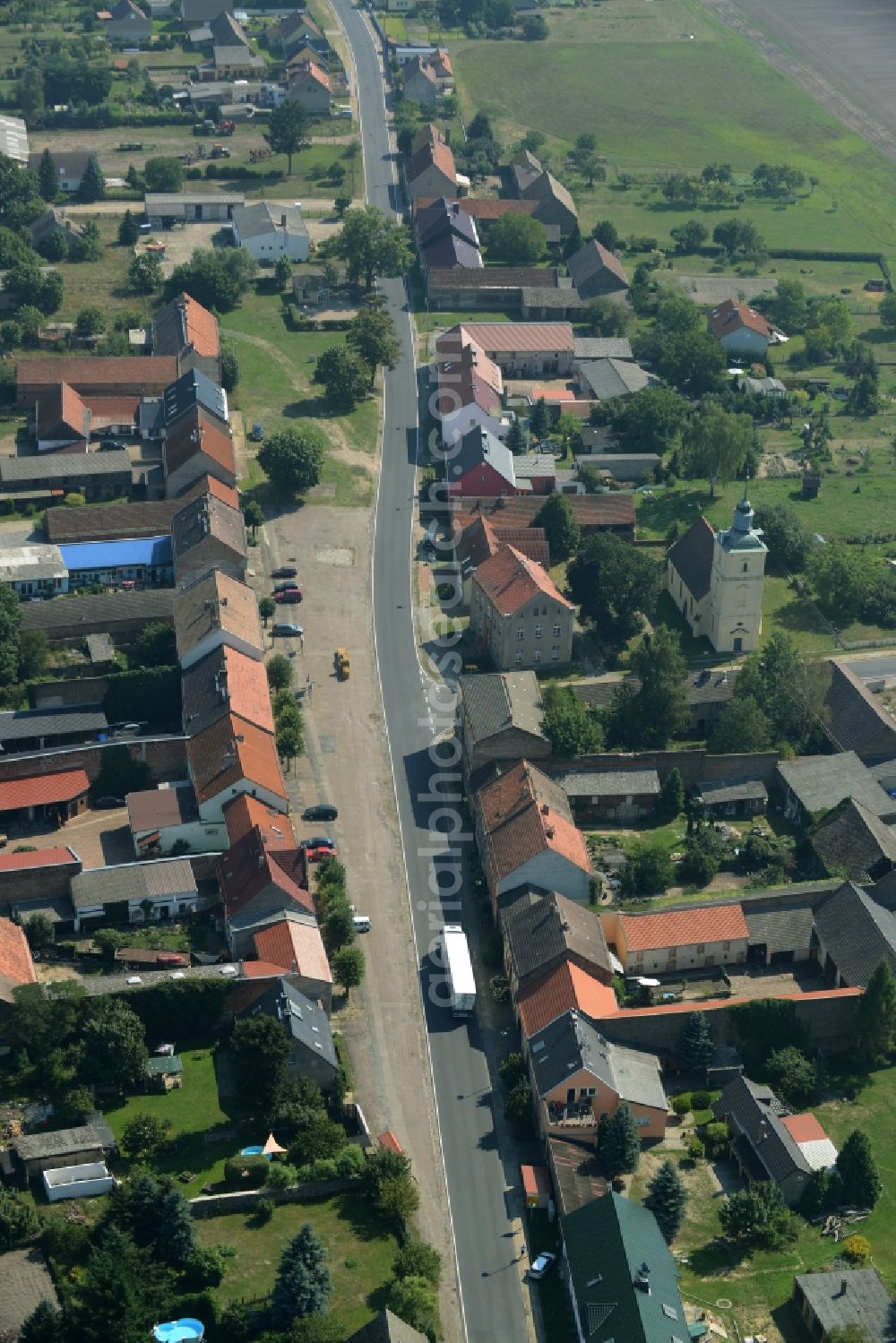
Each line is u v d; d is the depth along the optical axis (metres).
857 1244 193.62
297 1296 177.88
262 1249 188.75
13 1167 194.62
